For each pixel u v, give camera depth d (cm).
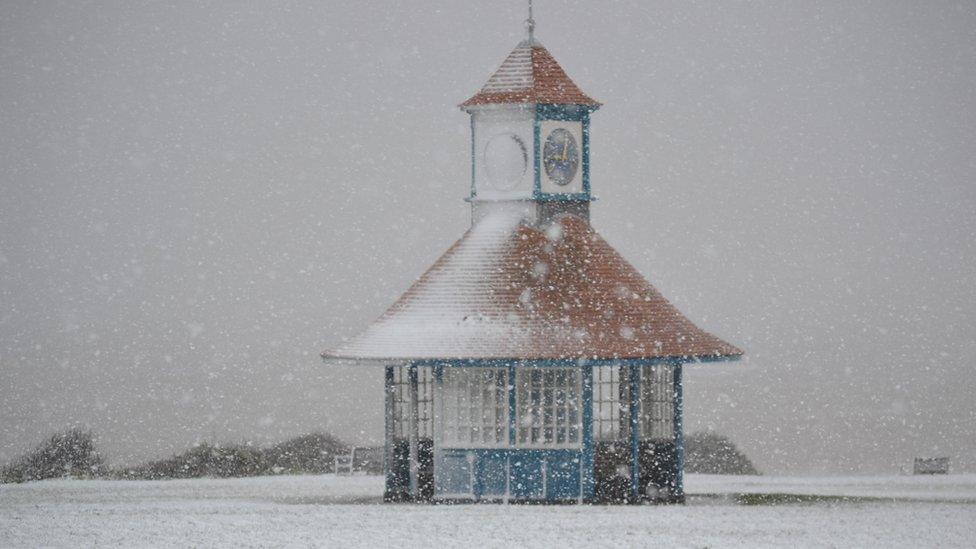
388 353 7206
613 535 6131
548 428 7194
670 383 7462
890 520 6719
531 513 6819
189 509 7312
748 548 5812
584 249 7494
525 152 7544
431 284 7488
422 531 6259
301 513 7006
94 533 6347
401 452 7600
